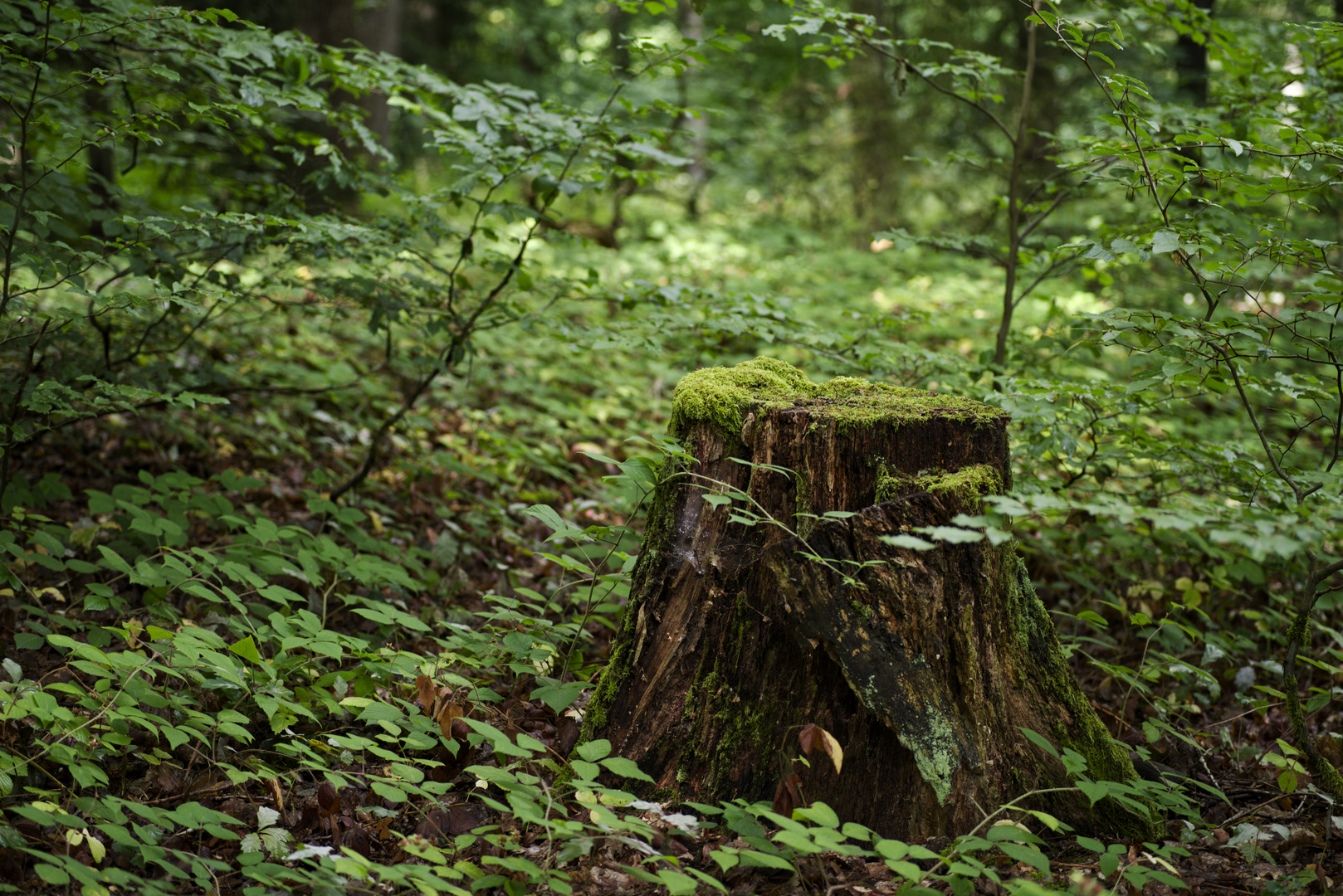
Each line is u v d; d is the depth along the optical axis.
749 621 2.49
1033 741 2.34
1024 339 4.39
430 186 12.20
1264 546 1.63
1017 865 2.26
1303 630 2.64
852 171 11.06
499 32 17.86
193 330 4.07
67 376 3.51
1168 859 2.20
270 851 2.18
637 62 3.73
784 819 1.98
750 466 2.51
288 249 3.77
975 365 4.06
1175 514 1.82
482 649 3.07
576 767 2.20
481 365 5.91
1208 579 4.14
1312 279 3.20
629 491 3.20
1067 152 3.96
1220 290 2.99
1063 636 3.47
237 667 2.61
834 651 2.34
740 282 7.82
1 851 2.12
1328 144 2.67
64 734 2.34
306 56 3.77
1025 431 3.67
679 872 1.98
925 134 10.73
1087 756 2.50
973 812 2.33
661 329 3.86
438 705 2.62
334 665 3.23
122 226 3.40
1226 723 3.21
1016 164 4.04
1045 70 8.85
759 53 14.01
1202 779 2.82
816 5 3.54
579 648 3.33
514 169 3.66
